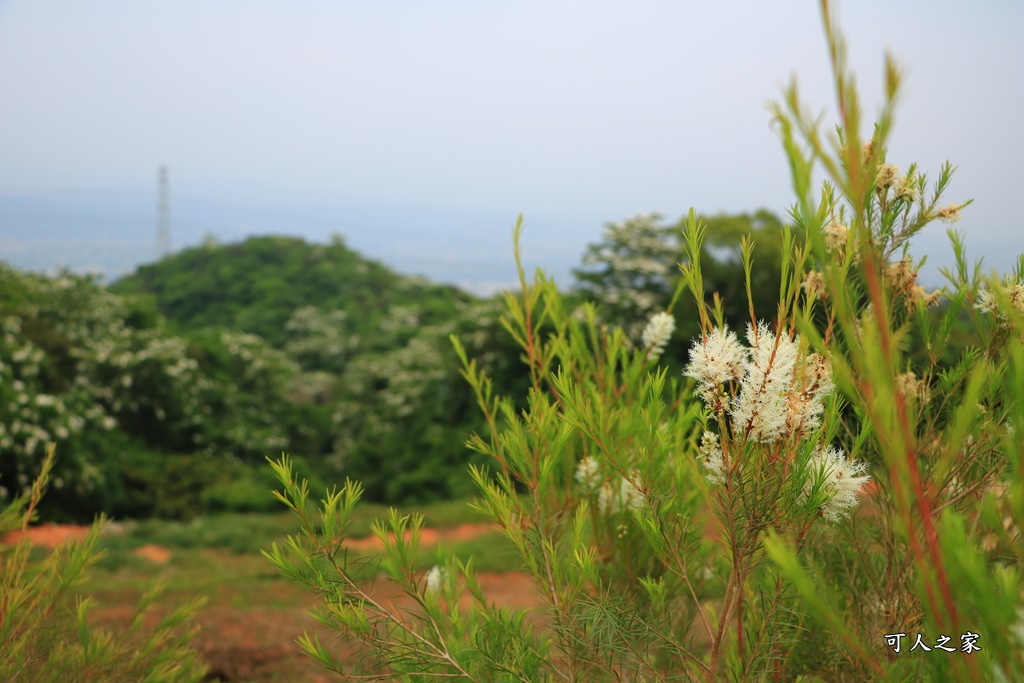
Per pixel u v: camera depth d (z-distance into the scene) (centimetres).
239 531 1139
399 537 138
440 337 2236
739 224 1363
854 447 116
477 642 134
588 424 130
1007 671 64
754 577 150
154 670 185
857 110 60
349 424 2973
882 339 66
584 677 134
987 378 120
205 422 2144
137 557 956
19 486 1340
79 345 2073
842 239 111
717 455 116
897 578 134
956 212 131
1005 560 103
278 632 498
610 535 171
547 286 178
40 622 177
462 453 1831
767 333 112
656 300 1360
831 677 134
